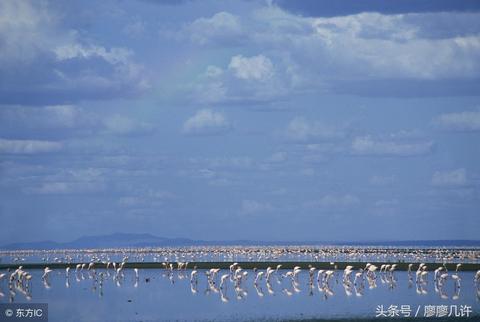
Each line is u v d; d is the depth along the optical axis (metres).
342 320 117.62
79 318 124.88
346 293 159.50
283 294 161.75
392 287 171.75
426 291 163.50
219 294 161.88
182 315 127.06
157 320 121.75
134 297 156.75
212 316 124.94
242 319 120.94
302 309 132.75
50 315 129.25
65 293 166.12
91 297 156.75
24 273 168.38
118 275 199.12
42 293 166.62
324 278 168.50
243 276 169.50
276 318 120.88
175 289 174.75
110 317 125.62
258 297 155.75
